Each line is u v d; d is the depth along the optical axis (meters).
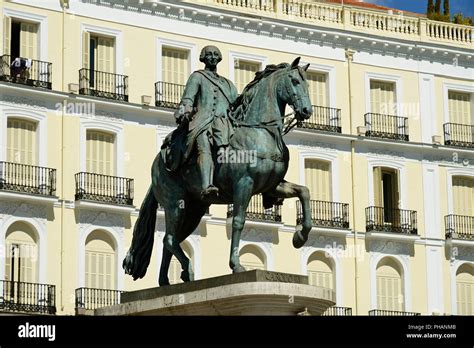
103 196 73.38
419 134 86.06
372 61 85.44
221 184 29.80
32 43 74.00
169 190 30.59
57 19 74.69
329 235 81.19
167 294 29.33
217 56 31.19
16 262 70.69
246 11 81.00
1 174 70.81
